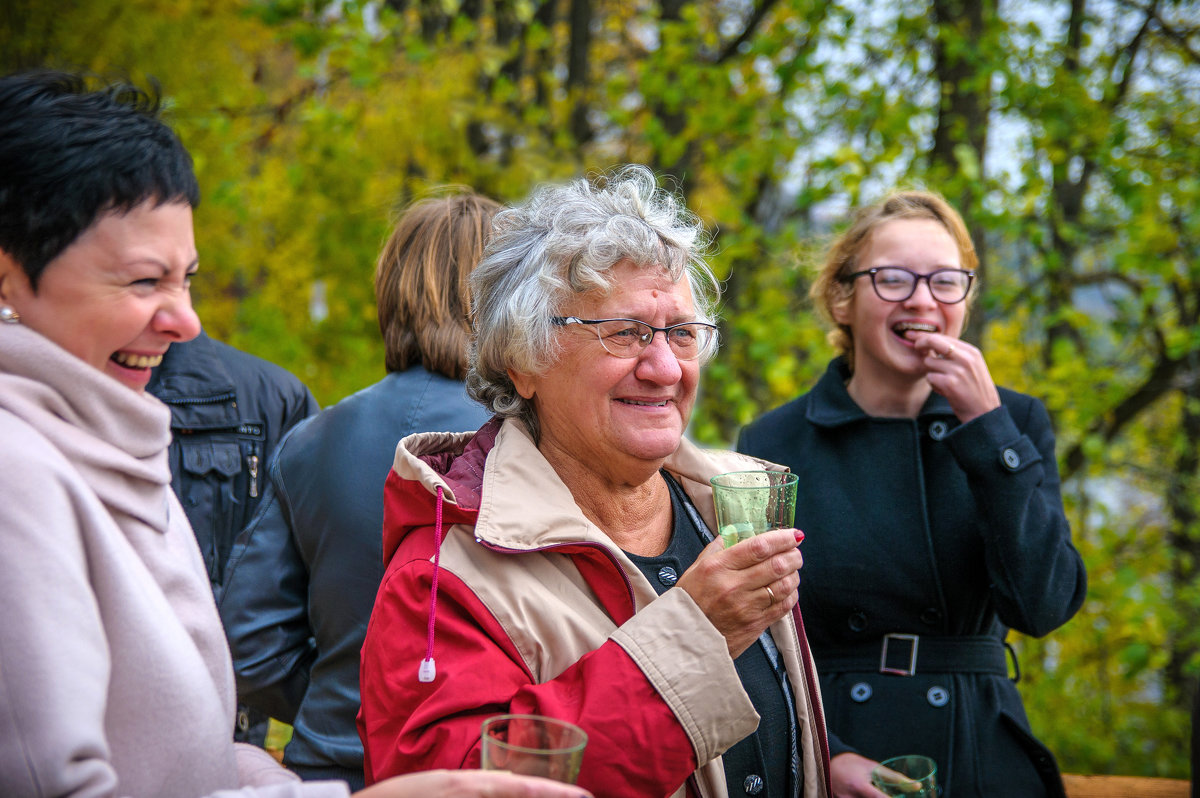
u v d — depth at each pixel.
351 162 6.22
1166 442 8.30
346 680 1.97
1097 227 7.23
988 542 2.15
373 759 1.45
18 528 1.01
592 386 1.58
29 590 0.99
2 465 1.02
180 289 1.18
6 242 1.08
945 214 2.45
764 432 2.51
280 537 2.06
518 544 1.48
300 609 2.07
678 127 7.02
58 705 0.97
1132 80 7.09
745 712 1.38
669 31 6.41
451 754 1.33
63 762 0.96
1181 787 2.51
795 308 6.39
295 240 6.53
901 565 2.22
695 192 7.02
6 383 1.08
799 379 5.96
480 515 1.49
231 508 2.54
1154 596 5.97
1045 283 7.14
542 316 1.58
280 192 6.32
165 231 1.14
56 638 0.99
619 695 1.34
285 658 2.06
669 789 1.35
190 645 1.16
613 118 6.86
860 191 5.84
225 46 6.46
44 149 1.07
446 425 2.01
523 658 1.45
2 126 1.07
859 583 2.23
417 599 1.48
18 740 0.96
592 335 1.57
